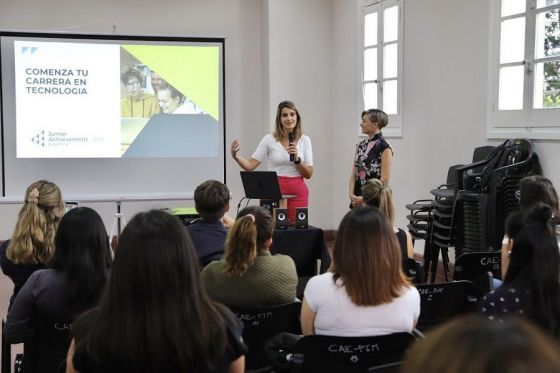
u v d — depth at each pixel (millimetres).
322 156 7332
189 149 6906
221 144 6980
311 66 7195
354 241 1892
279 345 2166
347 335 1917
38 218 2688
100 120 6648
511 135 4441
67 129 6582
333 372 1817
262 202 4102
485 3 4727
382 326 1922
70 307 2035
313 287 1992
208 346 1247
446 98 5242
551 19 4113
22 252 2650
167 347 1199
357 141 6781
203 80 6879
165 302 1215
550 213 1954
